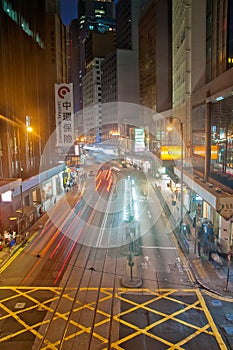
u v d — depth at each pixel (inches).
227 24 1357.0
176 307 746.2
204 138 1395.2
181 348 605.9
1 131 1362.0
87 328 669.9
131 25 5083.7
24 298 798.5
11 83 1457.9
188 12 1929.1
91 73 6993.1
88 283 877.2
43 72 1996.8
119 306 753.6
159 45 3110.2
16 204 1422.2
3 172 1378.0
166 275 918.4
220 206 938.1
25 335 649.6
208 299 780.0
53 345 617.0
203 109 1424.7
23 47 1619.1
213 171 1280.8
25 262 1033.5
